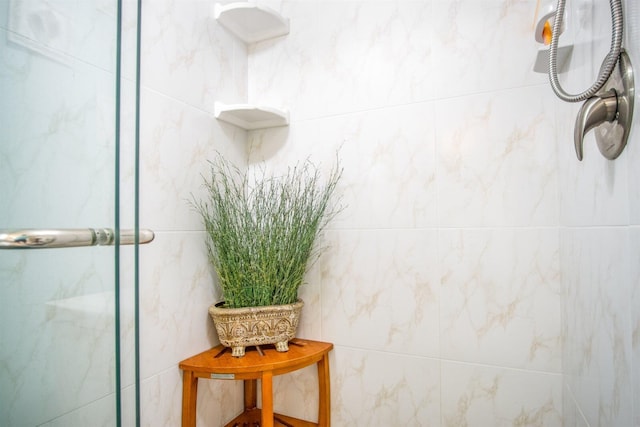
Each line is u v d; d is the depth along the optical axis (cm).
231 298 107
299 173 126
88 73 49
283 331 107
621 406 54
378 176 114
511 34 99
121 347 50
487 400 99
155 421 92
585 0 67
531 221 96
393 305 111
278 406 127
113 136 49
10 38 46
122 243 52
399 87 112
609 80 54
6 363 45
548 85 95
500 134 99
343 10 121
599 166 63
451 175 105
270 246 109
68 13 49
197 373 98
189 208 106
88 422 47
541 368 94
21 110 46
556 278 93
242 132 133
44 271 46
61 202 48
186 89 106
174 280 100
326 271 121
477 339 101
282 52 131
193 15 110
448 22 106
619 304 54
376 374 113
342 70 121
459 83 104
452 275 104
